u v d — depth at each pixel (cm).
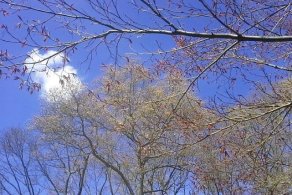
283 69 719
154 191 2362
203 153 1112
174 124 762
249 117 729
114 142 2394
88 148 2664
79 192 3083
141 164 2130
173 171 2467
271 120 758
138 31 589
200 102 859
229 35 593
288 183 1084
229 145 828
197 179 1177
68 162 3178
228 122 777
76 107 2464
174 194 2570
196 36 591
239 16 636
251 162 980
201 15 628
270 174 1041
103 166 2967
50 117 2605
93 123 2350
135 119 1137
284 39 589
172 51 669
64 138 2697
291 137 952
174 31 590
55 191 3362
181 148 785
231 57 723
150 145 840
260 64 736
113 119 1338
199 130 742
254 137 832
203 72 684
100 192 3238
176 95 753
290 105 716
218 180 1159
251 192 1122
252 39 593
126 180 2430
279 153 1042
